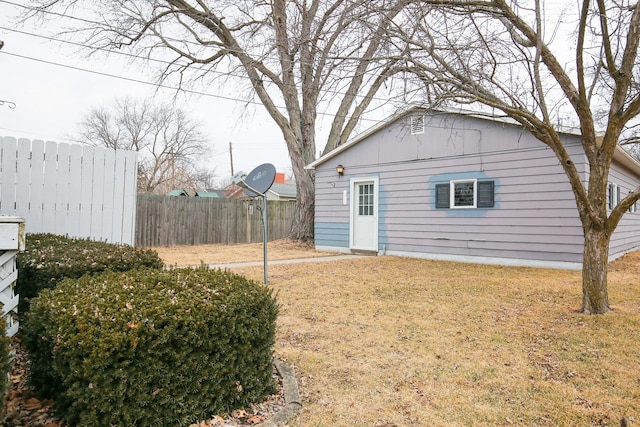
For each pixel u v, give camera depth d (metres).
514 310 4.96
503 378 3.12
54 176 4.89
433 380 3.10
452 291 6.00
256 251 11.62
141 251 4.05
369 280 6.87
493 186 8.83
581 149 7.77
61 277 3.21
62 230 4.93
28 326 2.40
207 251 11.64
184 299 2.38
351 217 11.33
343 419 2.53
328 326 4.39
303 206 13.11
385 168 10.68
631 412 2.60
